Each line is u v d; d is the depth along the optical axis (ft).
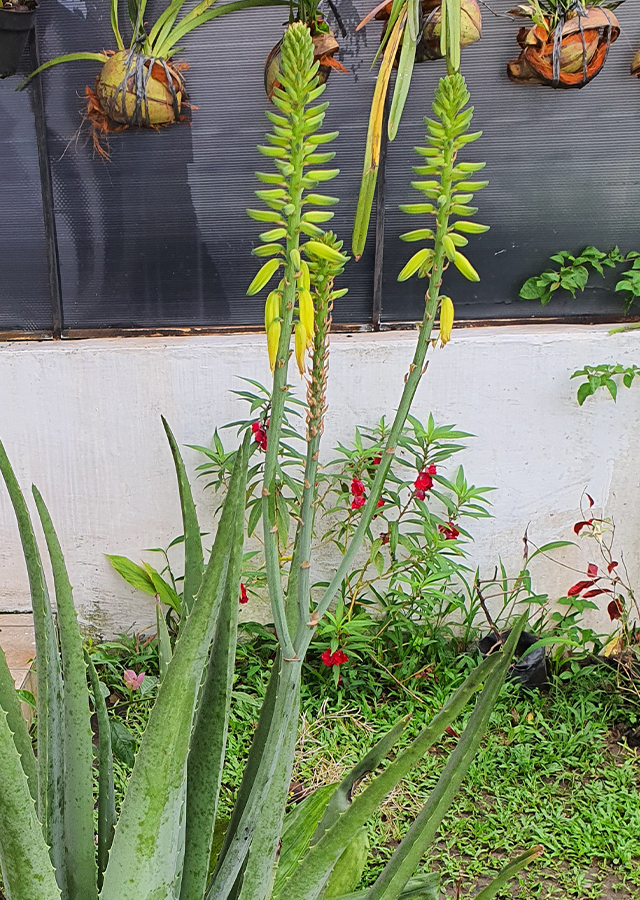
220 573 2.46
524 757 7.60
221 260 9.05
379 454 8.41
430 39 7.52
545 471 9.23
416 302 9.14
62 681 3.22
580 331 8.94
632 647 8.59
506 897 6.25
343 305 9.16
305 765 7.39
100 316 9.27
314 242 2.25
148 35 7.98
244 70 8.41
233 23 8.27
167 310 9.23
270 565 2.58
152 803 2.65
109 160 8.73
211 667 3.19
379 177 8.67
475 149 8.68
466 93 2.23
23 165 8.79
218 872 3.37
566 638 8.65
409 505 9.26
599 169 8.71
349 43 8.31
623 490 9.24
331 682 8.64
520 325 9.21
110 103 7.82
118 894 2.77
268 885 2.97
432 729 2.55
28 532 2.99
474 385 8.98
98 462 9.30
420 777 7.43
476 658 9.04
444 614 9.12
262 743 3.50
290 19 7.57
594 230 8.92
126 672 7.93
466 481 9.28
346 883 4.40
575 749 7.87
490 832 6.83
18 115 8.61
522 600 8.71
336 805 3.44
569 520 9.37
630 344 8.82
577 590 8.68
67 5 8.29
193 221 8.92
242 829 3.18
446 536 8.61
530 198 8.82
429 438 8.42
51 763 3.18
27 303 9.25
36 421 9.19
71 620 3.05
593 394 8.91
